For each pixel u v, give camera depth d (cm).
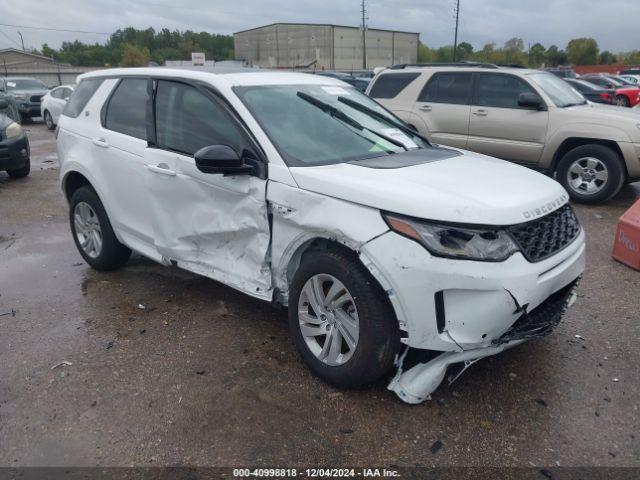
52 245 618
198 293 475
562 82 883
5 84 2127
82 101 518
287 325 417
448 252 281
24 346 390
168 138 417
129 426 306
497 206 293
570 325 417
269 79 416
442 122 891
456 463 279
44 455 285
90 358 374
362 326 308
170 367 362
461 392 333
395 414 314
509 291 281
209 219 386
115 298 467
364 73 3444
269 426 305
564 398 328
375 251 292
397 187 303
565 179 799
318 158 357
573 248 333
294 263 354
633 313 437
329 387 338
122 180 452
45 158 1270
